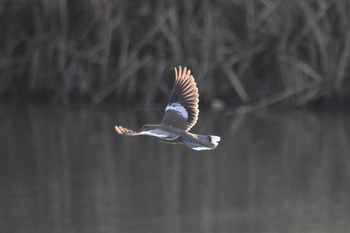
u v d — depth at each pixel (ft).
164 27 74.13
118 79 75.97
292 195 49.29
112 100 76.43
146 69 75.15
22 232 43.91
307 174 52.85
